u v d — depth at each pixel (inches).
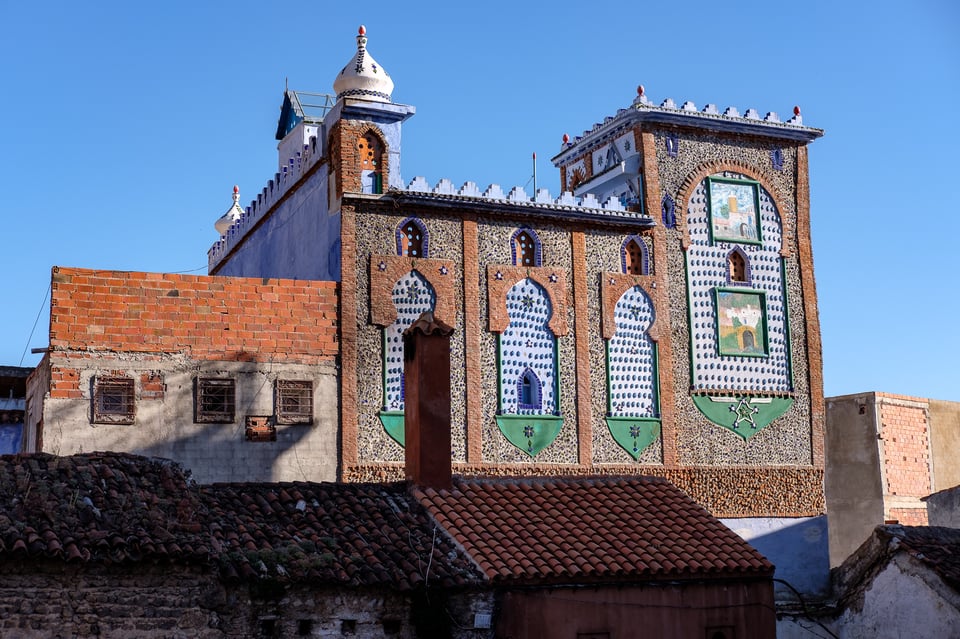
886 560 975.6
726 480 1207.6
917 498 1533.0
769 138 1293.1
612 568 809.5
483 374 1125.7
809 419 1259.2
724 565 843.4
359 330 1084.5
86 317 992.2
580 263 1184.2
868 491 1498.5
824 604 1069.1
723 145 1272.1
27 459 748.6
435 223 1132.5
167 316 1017.5
